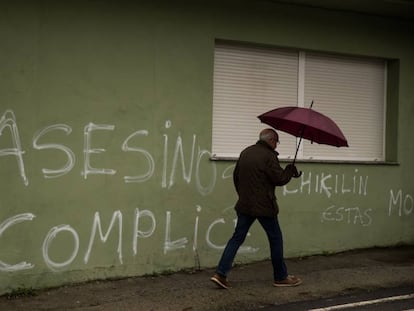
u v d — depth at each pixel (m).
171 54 7.57
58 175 6.89
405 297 6.41
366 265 7.98
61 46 6.91
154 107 7.46
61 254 6.89
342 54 9.00
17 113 6.70
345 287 6.82
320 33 8.69
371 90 9.39
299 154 8.73
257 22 8.18
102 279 7.13
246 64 8.34
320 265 7.98
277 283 6.82
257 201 6.51
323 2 8.38
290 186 8.43
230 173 7.95
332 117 9.04
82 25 7.03
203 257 7.76
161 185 7.50
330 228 8.75
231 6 7.99
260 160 6.52
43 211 6.80
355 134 9.25
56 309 6.03
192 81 7.70
